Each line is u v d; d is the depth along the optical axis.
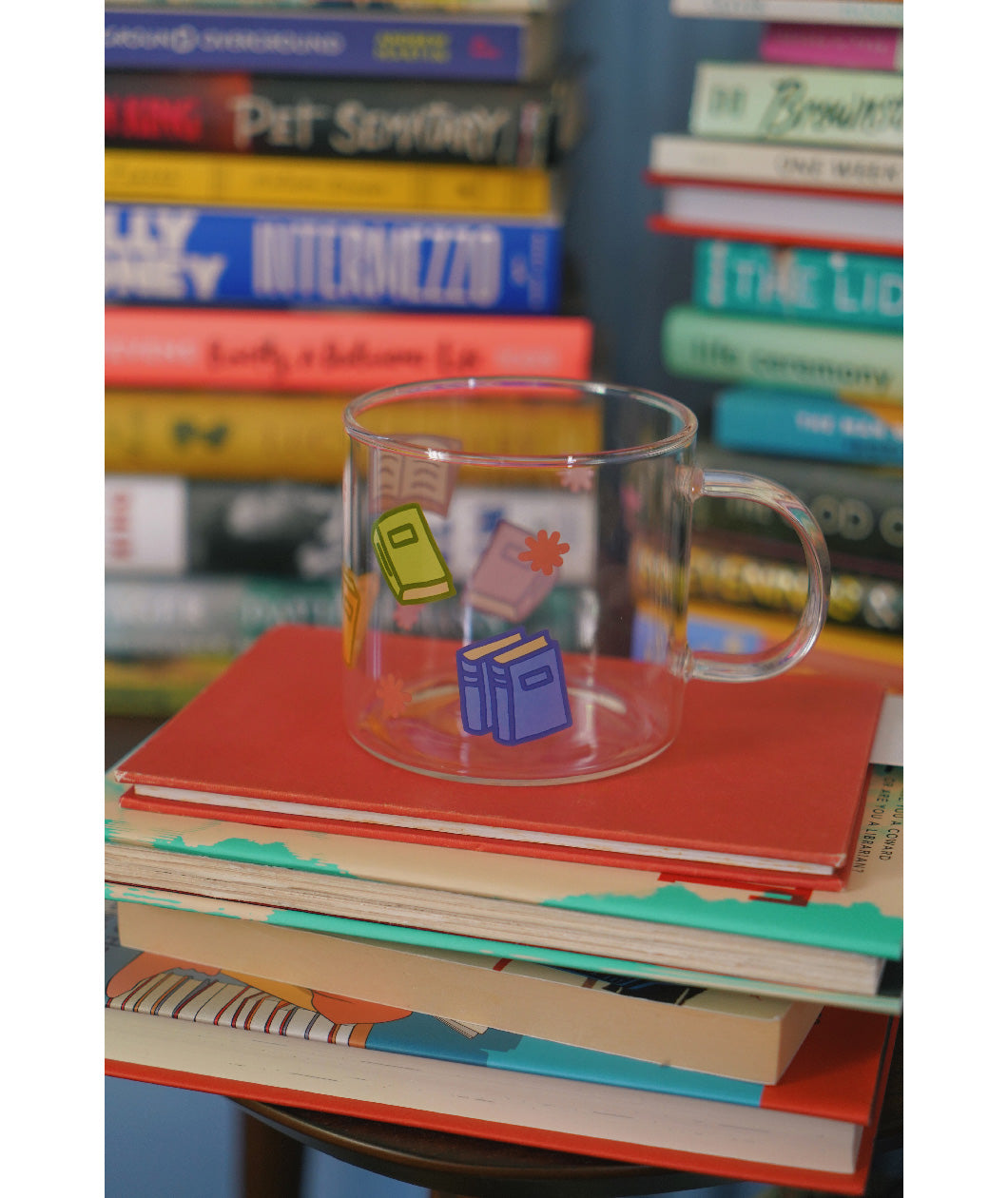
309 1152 0.66
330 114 1.00
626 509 0.57
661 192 1.18
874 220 0.97
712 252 1.03
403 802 0.53
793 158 0.97
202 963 0.56
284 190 1.01
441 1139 0.53
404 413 0.64
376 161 1.00
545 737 0.57
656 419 0.62
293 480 1.04
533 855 0.52
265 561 1.05
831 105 0.96
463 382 0.64
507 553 0.56
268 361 1.02
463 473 0.56
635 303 1.21
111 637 1.06
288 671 0.65
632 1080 0.50
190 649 1.06
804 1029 0.52
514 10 0.98
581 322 1.01
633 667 0.59
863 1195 0.55
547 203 1.01
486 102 0.99
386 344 1.02
